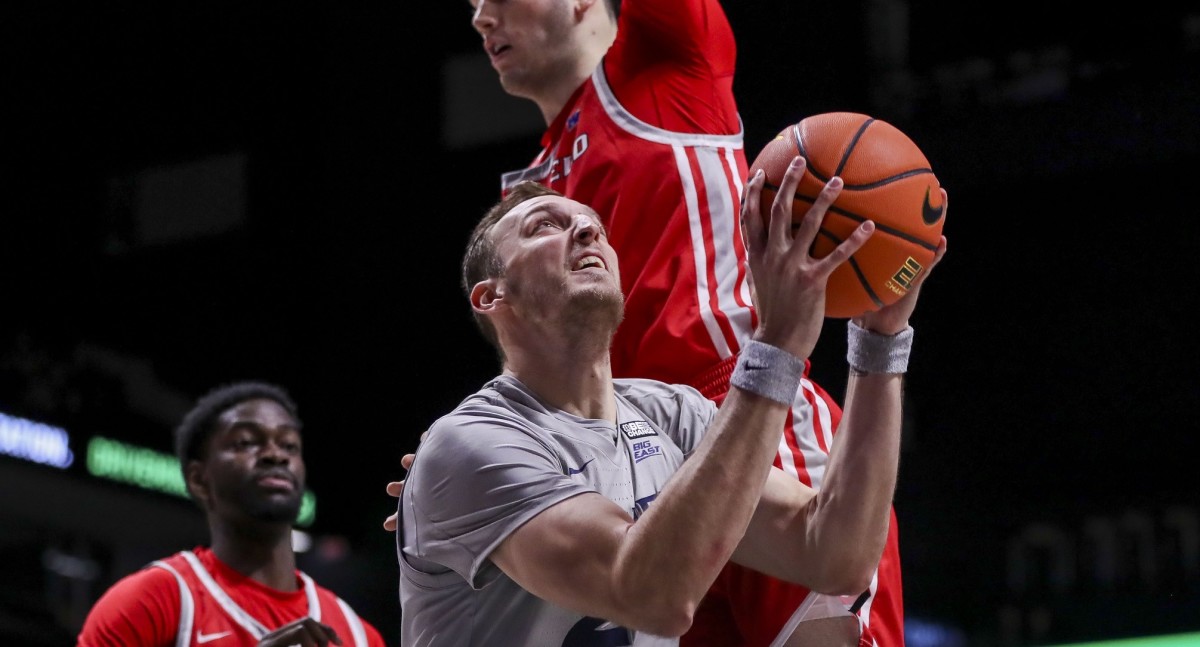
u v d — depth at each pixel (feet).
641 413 9.81
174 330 48.39
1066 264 44.14
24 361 44.65
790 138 8.32
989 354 45.39
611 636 8.59
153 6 41.88
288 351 47.32
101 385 45.80
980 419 45.42
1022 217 43.32
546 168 12.73
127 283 48.08
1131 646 41.45
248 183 46.44
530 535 8.05
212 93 44.96
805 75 40.27
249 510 16.58
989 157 40.55
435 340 45.50
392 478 46.44
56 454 43.70
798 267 7.84
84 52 43.16
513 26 12.94
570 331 9.11
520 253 9.30
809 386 11.23
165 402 47.19
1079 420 44.32
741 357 7.95
